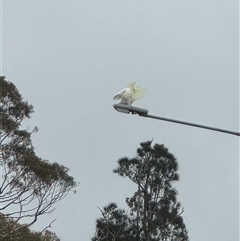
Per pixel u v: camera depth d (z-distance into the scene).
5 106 38.22
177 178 45.19
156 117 20.66
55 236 36.53
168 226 44.12
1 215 35.69
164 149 45.25
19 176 37.00
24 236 35.56
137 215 44.41
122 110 20.53
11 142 37.75
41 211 36.81
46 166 37.12
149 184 44.91
